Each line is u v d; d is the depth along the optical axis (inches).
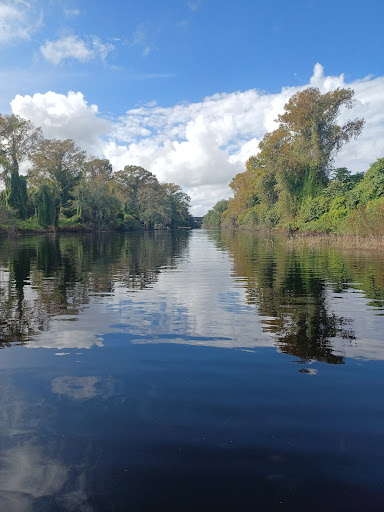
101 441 110.3
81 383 151.7
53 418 123.6
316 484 91.8
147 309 289.3
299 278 447.2
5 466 99.6
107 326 239.9
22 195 2282.2
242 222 2883.9
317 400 135.7
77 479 94.4
